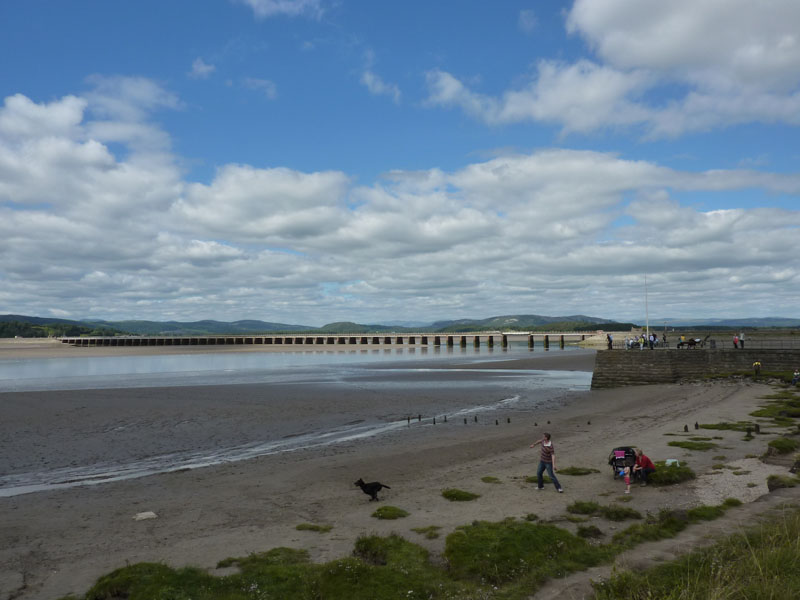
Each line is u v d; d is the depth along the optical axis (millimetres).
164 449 27234
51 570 11938
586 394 49312
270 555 11914
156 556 12609
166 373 73875
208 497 18594
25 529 15266
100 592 9492
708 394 44250
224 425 33781
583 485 18703
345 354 134500
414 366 86250
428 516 15547
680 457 22375
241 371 77438
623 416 35656
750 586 8438
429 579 10133
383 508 16109
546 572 10359
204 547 13211
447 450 26109
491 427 32625
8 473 22562
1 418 35469
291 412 38812
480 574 10367
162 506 17547
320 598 9406
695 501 15898
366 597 9250
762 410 33844
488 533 11930
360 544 12039
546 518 14766
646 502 16156
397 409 40531
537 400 45406
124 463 24328
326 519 15680
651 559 10766
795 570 9102
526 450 25594
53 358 118062
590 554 11305
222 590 9617
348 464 23531
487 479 19875
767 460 20609
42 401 43125
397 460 24172
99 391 50250
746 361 54906
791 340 82875
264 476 21578
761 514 13609
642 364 55250
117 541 14000
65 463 24328
